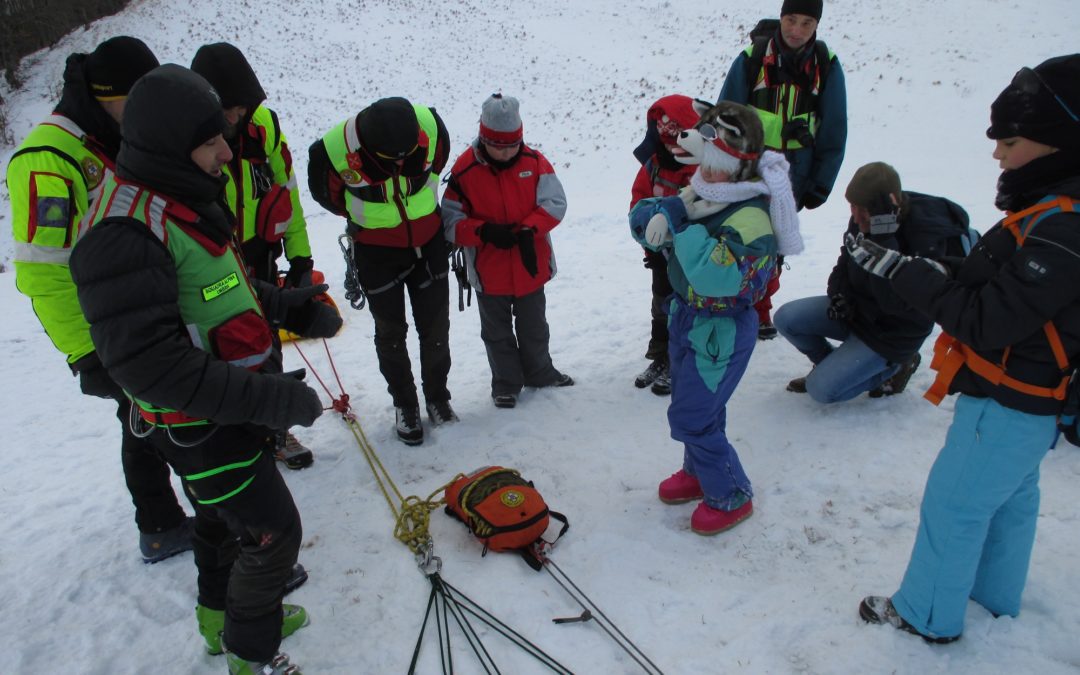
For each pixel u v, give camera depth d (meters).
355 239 3.56
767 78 4.13
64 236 2.39
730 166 2.45
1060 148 1.75
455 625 2.57
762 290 2.70
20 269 2.40
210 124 1.79
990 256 1.95
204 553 2.32
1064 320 1.84
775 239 2.56
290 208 3.44
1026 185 1.85
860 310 3.56
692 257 2.44
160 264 1.76
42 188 2.35
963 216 3.34
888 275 2.07
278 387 1.89
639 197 4.04
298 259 3.70
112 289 1.69
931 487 2.20
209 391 1.78
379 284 3.60
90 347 2.50
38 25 27.11
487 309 4.04
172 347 1.74
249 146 3.12
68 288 2.44
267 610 2.18
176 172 1.79
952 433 2.14
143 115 1.73
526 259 3.72
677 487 3.15
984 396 2.03
